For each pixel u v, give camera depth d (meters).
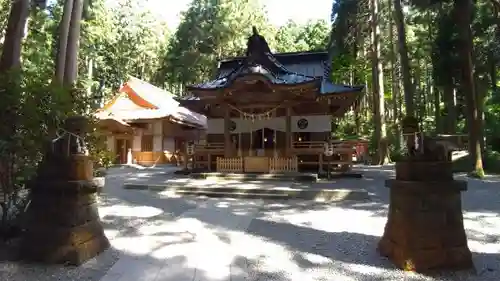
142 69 44.28
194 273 3.85
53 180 4.26
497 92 23.97
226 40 32.78
